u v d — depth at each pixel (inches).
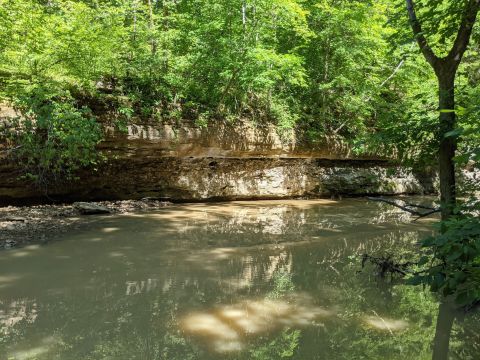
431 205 574.6
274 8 507.5
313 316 167.3
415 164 225.1
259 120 582.9
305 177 635.5
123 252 264.2
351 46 593.6
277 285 207.6
